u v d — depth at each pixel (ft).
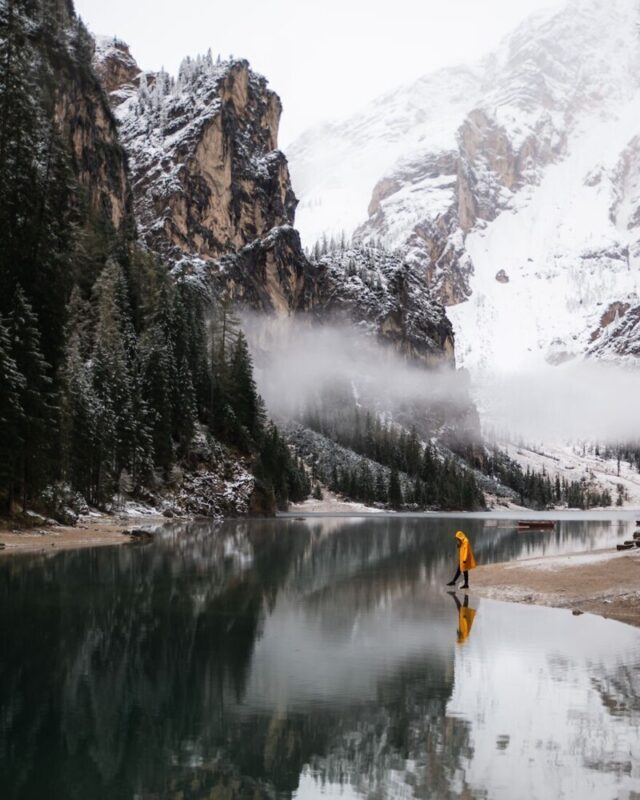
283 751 38.45
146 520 254.68
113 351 275.18
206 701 46.42
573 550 169.27
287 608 81.56
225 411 365.81
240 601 85.81
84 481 232.94
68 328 240.12
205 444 332.80
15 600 81.71
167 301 345.31
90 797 32.42
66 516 191.42
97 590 90.12
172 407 316.60
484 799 32.78
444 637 66.49
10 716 43.14
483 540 215.10
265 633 67.26
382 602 87.40
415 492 655.76
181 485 304.50
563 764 36.83
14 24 266.36
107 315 287.89
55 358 209.97
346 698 47.21
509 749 38.91
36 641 61.67
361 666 55.47
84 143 508.94
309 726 42.32
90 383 246.68
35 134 236.84
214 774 35.37
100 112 540.52
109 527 203.92
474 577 111.86
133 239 436.76
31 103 227.20
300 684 50.44
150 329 318.86
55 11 499.51
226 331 409.28
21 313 182.91
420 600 89.40
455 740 40.16
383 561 141.08
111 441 248.32
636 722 43.21
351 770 35.86
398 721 43.19
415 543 197.57
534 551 168.35
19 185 208.64
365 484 603.26
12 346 178.09
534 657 58.90
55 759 36.86
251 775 35.37
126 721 42.52
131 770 35.60
